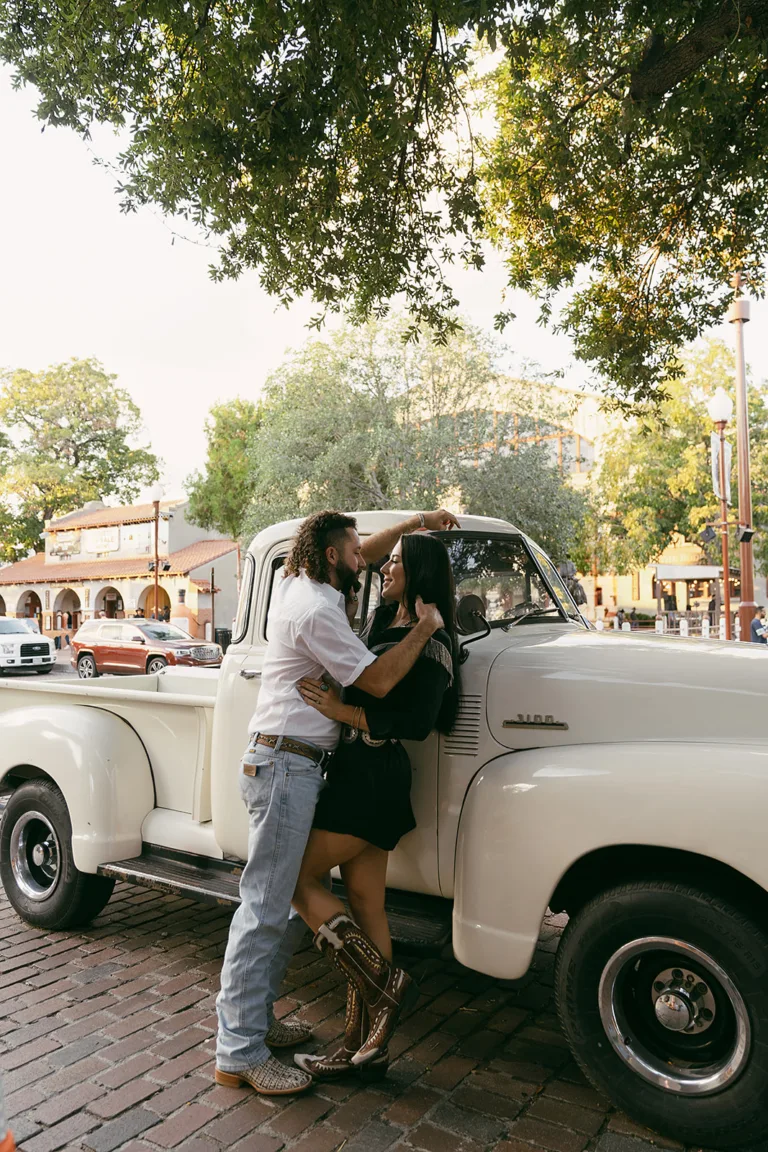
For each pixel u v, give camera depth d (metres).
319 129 5.79
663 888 2.46
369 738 2.80
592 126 7.46
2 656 22.34
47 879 4.40
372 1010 2.81
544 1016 3.39
